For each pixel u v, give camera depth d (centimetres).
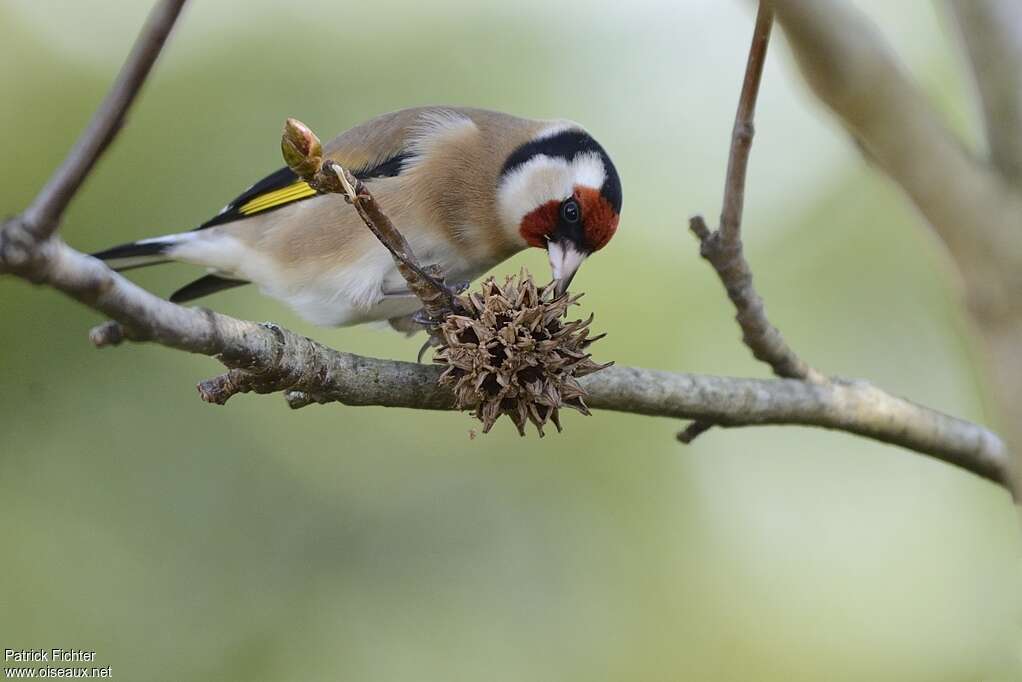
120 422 1067
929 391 1162
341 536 1090
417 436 1134
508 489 1126
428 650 1061
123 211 1124
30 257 370
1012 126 295
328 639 1051
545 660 1070
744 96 616
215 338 497
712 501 1142
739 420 695
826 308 1188
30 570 1011
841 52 292
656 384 670
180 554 1052
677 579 1112
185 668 1016
